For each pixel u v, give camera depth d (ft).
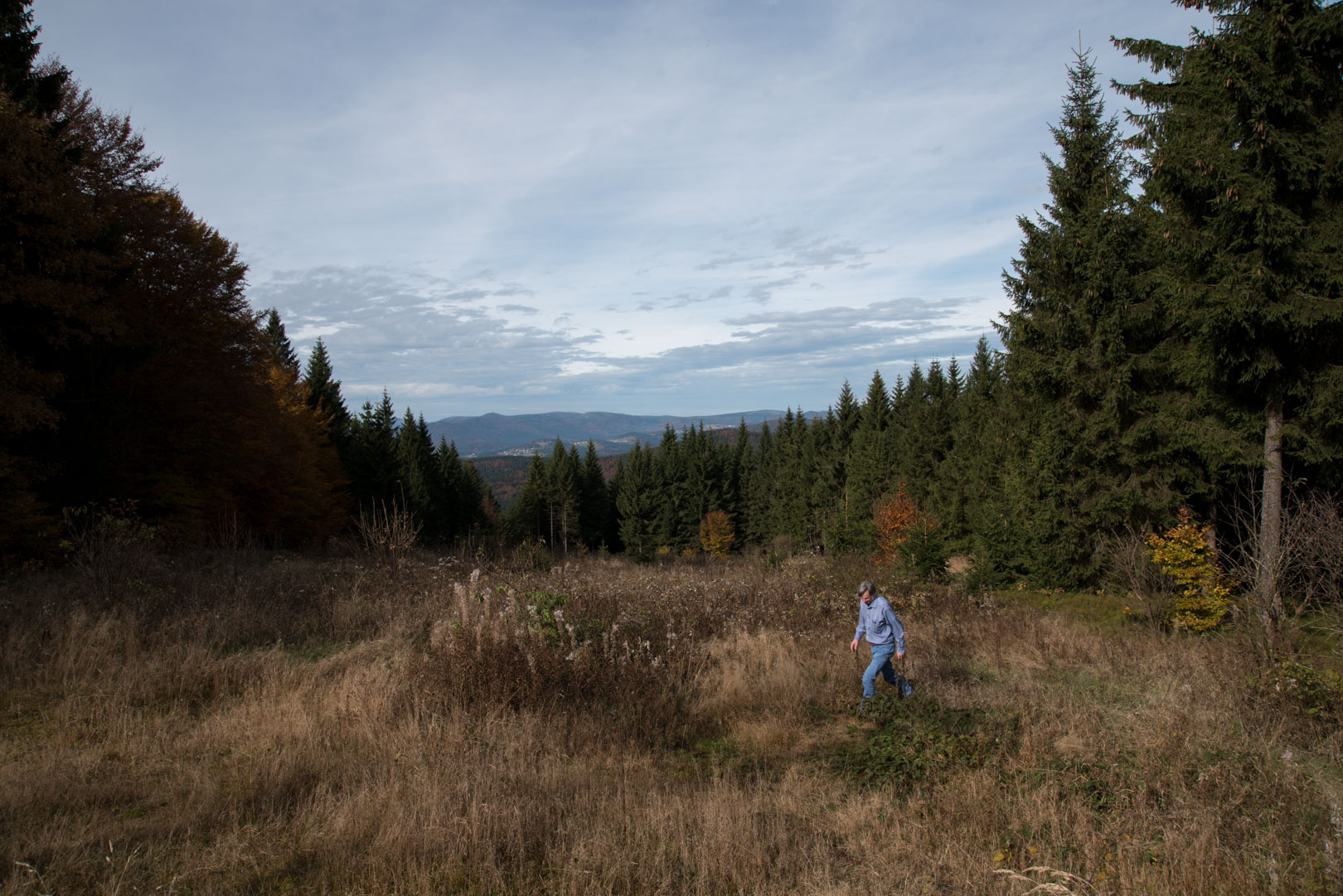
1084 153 48.55
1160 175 34.17
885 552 58.08
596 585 38.81
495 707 19.95
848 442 185.57
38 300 42.06
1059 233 47.65
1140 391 45.37
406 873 11.87
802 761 18.94
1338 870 11.04
